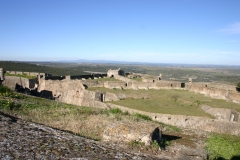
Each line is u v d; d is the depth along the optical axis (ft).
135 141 35.01
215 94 98.17
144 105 87.20
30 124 30.99
